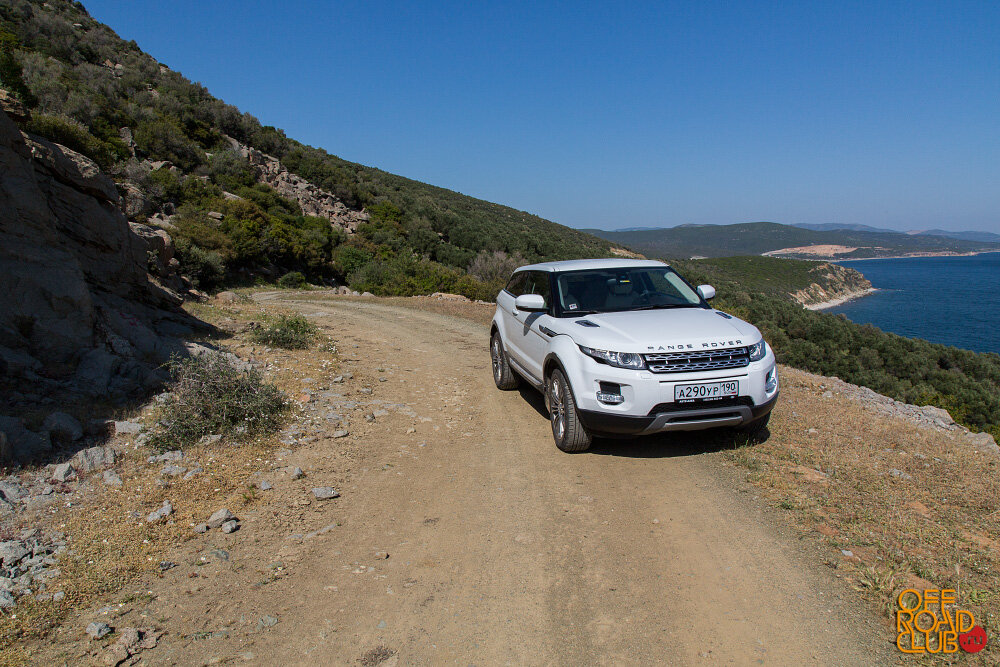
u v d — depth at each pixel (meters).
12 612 2.78
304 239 43.25
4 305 5.68
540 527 3.79
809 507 3.90
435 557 3.44
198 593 3.03
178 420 5.11
